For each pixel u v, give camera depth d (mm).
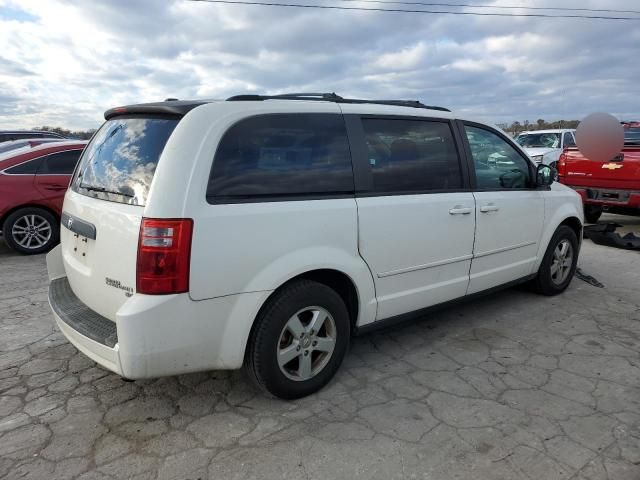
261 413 2924
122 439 2670
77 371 3428
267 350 2846
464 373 3414
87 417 2879
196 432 2736
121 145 2932
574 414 2906
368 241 3205
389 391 3180
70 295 3229
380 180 3316
